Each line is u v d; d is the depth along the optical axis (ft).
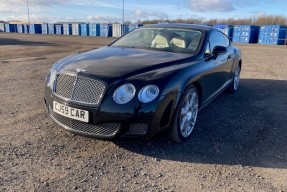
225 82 18.42
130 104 10.36
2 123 13.80
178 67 12.09
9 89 20.61
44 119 14.55
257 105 18.47
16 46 64.44
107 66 11.53
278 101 19.58
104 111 10.44
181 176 9.85
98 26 148.97
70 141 12.10
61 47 64.90
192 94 12.67
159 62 12.23
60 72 11.68
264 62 40.68
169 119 11.23
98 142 12.08
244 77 27.99
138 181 9.44
